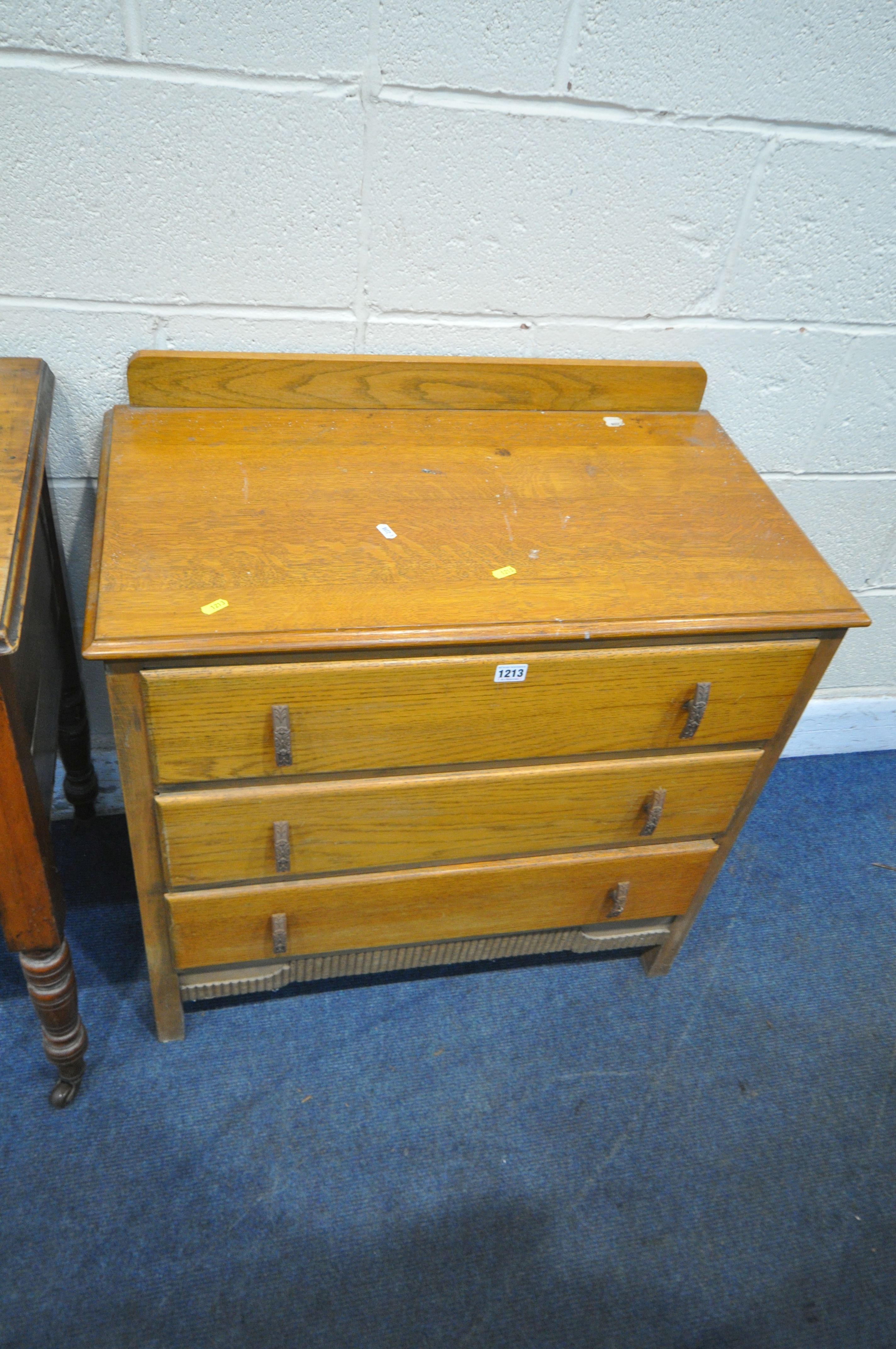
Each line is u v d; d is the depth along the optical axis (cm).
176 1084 123
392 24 94
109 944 139
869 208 118
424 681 91
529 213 111
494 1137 122
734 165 111
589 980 143
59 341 111
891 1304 111
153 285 108
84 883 147
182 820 97
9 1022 127
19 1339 100
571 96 102
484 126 103
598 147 107
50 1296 103
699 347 128
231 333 114
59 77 92
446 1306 107
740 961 149
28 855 90
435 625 87
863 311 129
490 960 142
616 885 122
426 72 98
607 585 95
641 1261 112
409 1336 104
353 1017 134
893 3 101
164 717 87
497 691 94
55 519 120
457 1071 129
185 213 103
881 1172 124
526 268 115
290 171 102
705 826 118
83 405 117
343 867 108
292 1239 110
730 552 102
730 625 94
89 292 107
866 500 153
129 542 91
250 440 109
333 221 107
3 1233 107
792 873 165
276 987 124
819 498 151
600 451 117
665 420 127
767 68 104
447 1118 124
